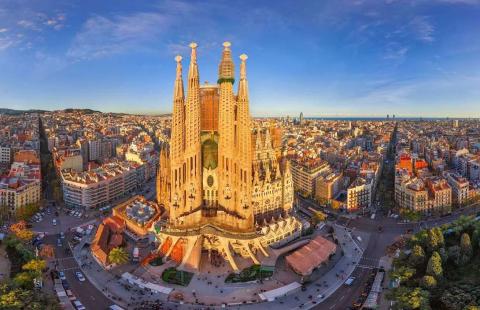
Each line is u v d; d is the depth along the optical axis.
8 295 183.00
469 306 172.62
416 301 186.62
